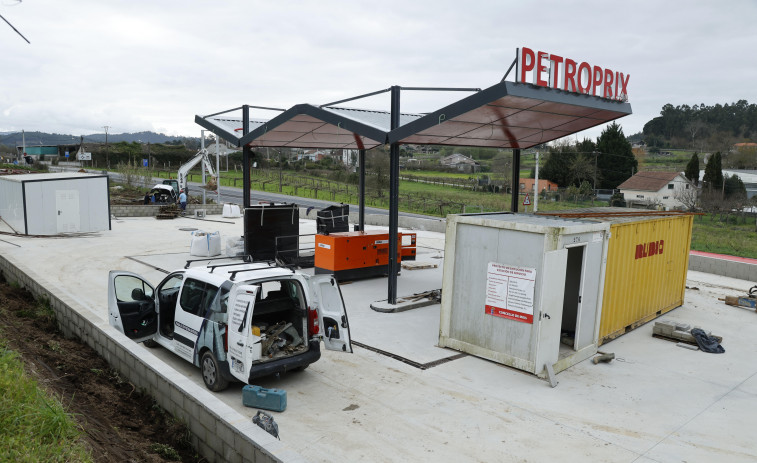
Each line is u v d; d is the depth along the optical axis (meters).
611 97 12.18
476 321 9.49
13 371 5.67
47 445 4.59
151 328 8.91
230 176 75.00
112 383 7.37
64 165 75.31
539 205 47.03
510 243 8.85
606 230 9.58
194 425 5.88
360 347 9.98
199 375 8.22
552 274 8.45
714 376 9.09
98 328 8.24
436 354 9.65
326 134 18.27
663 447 6.57
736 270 18.05
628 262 11.04
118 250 19.70
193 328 7.94
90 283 14.26
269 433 5.46
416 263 18.73
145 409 6.66
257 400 7.18
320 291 8.01
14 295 12.09
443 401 7.68
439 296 13.81
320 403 7.49
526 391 8.12
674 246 13.17
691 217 13.89
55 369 7.33
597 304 9.77
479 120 12.88
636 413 7.52
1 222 24.95
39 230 22.06
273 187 63.75
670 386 8.59
